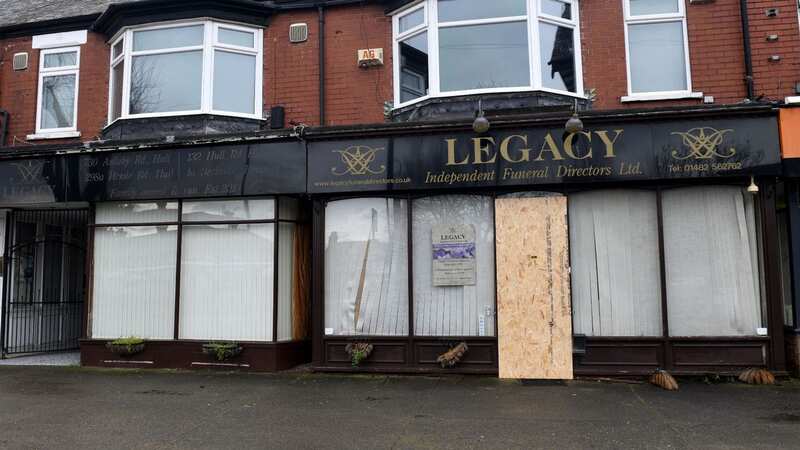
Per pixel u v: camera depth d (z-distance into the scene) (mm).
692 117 8117
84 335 9945
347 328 8938
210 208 9648
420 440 5520
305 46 10203
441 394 7410
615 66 9180
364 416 6387
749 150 7988
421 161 8695
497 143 8531
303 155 9055
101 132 10672
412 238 8875
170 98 10164
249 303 9391
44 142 10961
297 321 9711
